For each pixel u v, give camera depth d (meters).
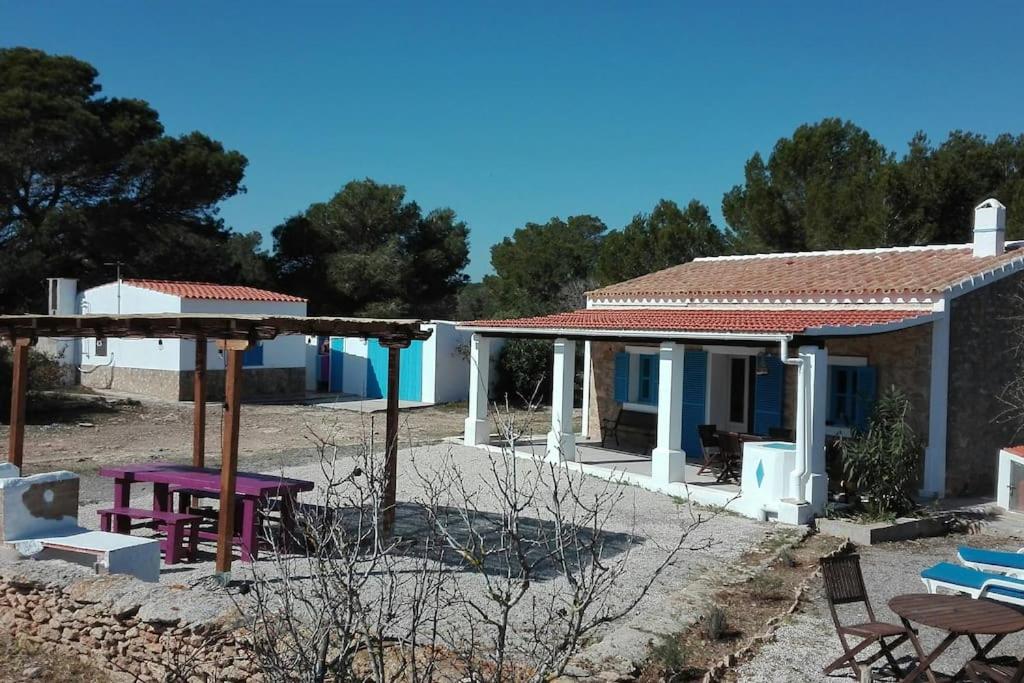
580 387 29.97
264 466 16.05
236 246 40.78
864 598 6.82
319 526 5.02
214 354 27.30
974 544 11.61
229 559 8.38
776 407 15.23
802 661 6.97
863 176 25.47
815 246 25.97
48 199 34.88
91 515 11.74
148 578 8.25
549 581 8.73
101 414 23.28
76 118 32.28
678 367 13.97
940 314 13.36
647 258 30.78
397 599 7.34
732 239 30.36
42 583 7.30
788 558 10.09
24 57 34.59
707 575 9.27
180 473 10.38
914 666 6.86
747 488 12.50
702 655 6.98
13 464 10.03
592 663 6.32
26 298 33.31
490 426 21.97
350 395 30.12
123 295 27.38
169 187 35.41
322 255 42.88
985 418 14.19
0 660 7.08
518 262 46.84
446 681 5.32
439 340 28.12
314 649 4.23
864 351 14.11
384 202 44.06
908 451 12.37
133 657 6.63
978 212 15.41
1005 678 6.01
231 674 5.96
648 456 16.86
